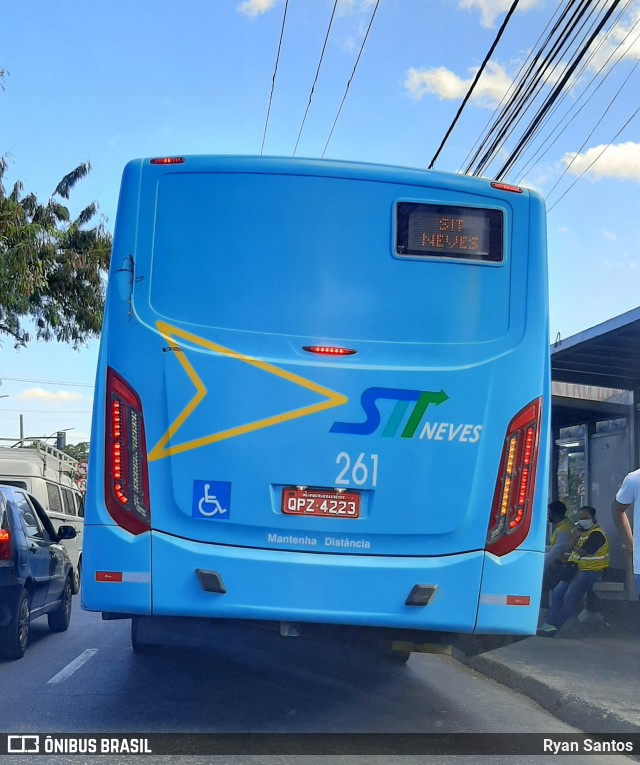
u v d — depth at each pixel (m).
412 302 6.18
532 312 6.36
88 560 5.93
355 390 6.02
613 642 10.96
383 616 5.91
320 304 6.10
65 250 23.86
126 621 13.60
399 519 5.98
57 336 24.56
